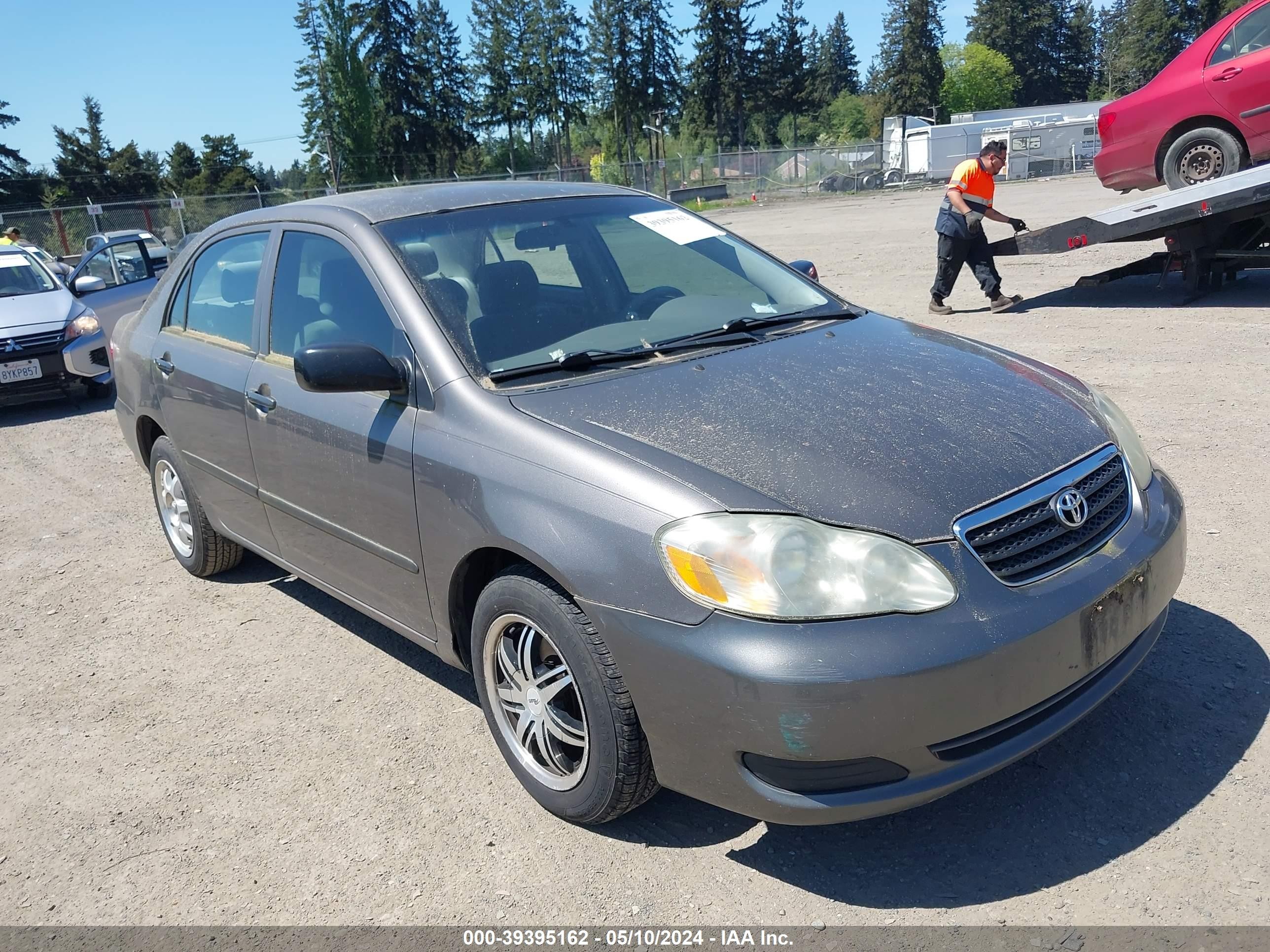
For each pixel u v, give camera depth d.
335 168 75.75
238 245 4.27
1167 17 99.38
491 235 3.61
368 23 82.56
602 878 2.68
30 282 10.10
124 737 3.60
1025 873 2.55
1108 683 2.64
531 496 2.69
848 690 2.24
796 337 3.41
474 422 2.92
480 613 2.95
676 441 2.66
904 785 2.35
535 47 90.06
